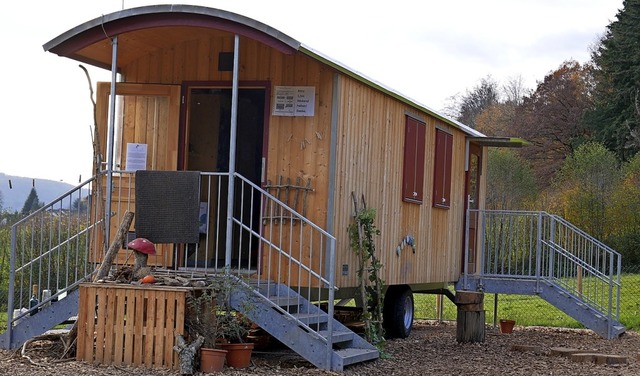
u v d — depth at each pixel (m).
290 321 9.98
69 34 10.57
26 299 15.70
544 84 51.62
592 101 48.31
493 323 18.73
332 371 9.80
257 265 11.04
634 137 40.94
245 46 11.48
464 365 11.20
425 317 19.92
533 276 16.27
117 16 10.40
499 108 57.00
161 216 10.35
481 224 17.00
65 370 9.38
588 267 16.25
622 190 34.00
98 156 10.70
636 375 10.63
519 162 40.41
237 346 9.80
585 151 36.88
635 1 43.50
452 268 16.67
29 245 15.58
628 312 20.38
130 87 11.69
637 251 32.22
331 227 11.09
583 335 16.22
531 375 10.47
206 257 10.48
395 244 13.56
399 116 13.57
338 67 10.89
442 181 15.89
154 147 11.75
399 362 11.17
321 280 10.44
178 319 9.56
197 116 12.54
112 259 10.27
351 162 11.70
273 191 11.23
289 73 11.30
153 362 9.64
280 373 9.59
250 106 12.70
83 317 9.95
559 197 38.00
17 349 10.55
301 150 11.20
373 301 12.73
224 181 12.62
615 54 43.62
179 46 11.73
